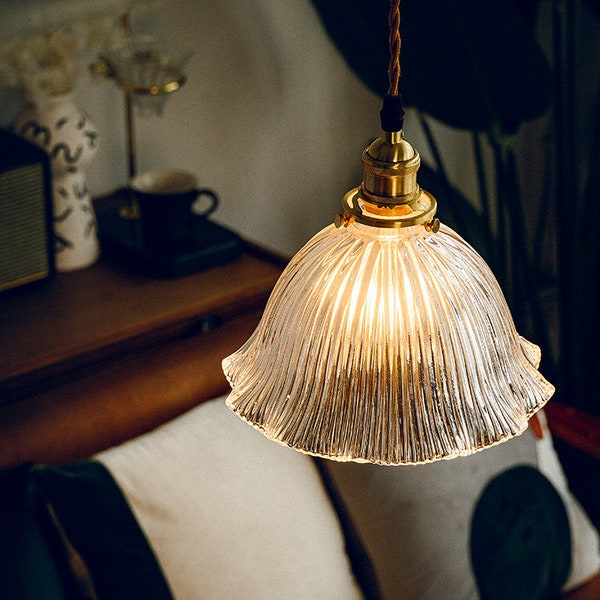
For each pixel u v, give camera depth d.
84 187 1.73
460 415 0.70
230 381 0.80
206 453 1.46
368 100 2.24
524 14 2.02
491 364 0.73
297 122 2.15
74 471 1.34
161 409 1.55
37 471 1.30
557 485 1.76
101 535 1.30
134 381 1.55
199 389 1.59
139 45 1.74
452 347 0.70
